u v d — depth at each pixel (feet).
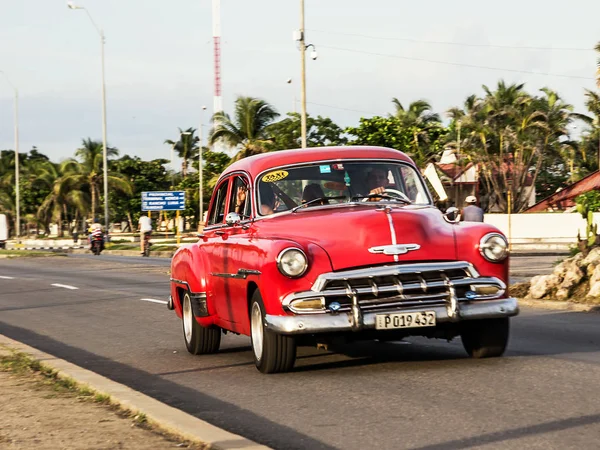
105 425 23.99
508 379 28.84
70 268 120.67
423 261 29.99
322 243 29.99
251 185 34.63
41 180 358.64
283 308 29.60
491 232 30.71
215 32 387.75
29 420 24.89
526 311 51.24
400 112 245.04
